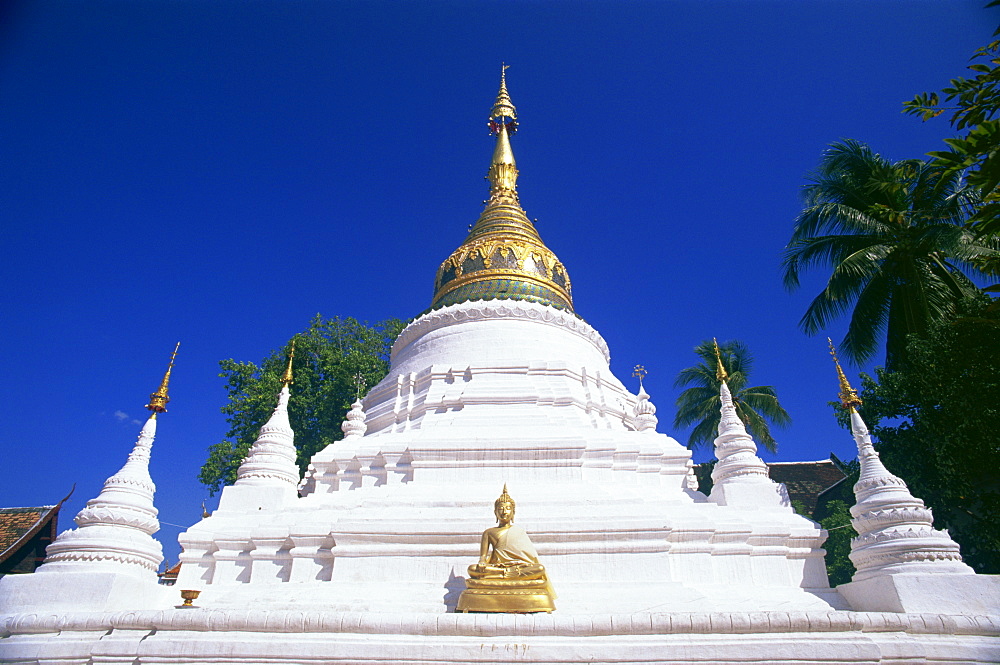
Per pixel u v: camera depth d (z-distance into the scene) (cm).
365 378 4191
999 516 2072
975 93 878
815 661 1009
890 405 2422
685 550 1448
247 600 1345
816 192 3019
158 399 1609
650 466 1842
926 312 2503
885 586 1229
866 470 1479
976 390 1961
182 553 1566
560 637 1052
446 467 1716
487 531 1279
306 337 4362
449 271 2778
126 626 1128
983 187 852
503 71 3897
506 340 2288
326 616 1087
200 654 1058
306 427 4047
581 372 2238
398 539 1423
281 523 1581
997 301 973
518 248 2698
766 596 1371
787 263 3061
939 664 1013
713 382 4216
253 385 3966
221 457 3822
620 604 1232
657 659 1012
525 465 1705
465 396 1995
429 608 1230
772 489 1683
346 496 1739
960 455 2038
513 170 3419
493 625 1057
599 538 1397
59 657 1089
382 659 1033
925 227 2645
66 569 1284
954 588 1184
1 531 3056
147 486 1479
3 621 1161
